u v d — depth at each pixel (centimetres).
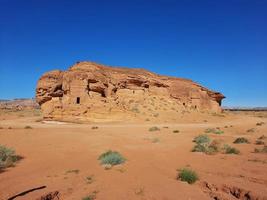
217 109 7744
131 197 857
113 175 1110
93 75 5544
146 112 5753
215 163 1325
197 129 3584
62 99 5319
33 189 970
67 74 5522
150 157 1491
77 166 1318
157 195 868
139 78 6538
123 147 1898
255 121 6016
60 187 983
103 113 5044
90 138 2489
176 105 6650
